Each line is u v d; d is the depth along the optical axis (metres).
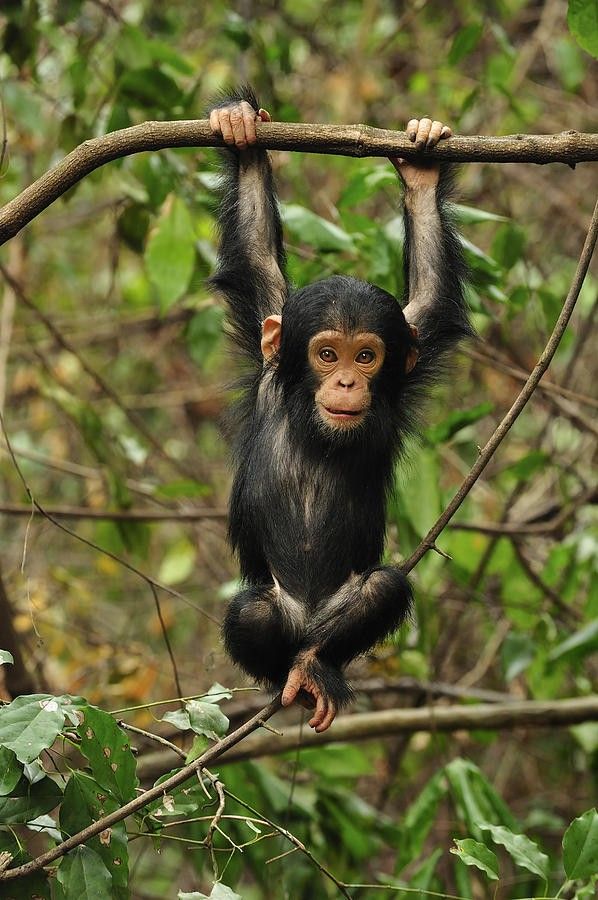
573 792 14.27
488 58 16.05
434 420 12.60
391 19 17.66
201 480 16.69
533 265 15.23
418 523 10.92
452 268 8.84
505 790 15.30
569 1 8.30
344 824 11.43
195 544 14.66
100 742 6.74
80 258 18.34
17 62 11.73
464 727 11.30
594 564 12.33
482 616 14.59
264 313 8.83
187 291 13.13
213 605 16.34
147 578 9.34
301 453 8.27
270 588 8.17
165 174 11.13
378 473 8.40
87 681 13.91
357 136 7.36
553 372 15.60
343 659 7.99
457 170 9.00
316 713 7.69
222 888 6.45
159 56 11.84
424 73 16.34
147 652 14.70
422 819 10.80
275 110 12.98
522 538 13.56
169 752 11.04
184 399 16.91
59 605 15.15
